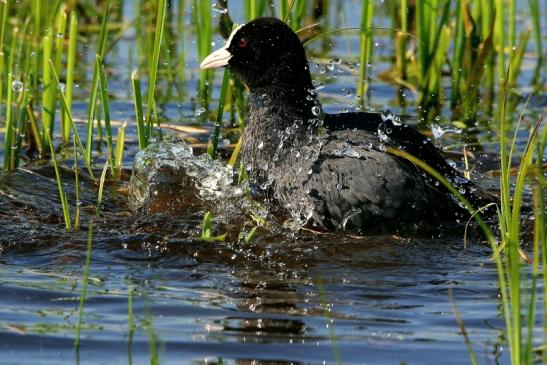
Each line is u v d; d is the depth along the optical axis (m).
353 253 9.10
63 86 12.92
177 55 16.47
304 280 8.34
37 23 12.88
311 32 16.77
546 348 6.34
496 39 14.96
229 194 10.60
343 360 6.57
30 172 11.39
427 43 14.05
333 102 14.54
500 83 14.12
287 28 10.62
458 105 14.56
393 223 9.61
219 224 9.87
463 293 7.98
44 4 14.59
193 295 7.89
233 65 10.84
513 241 7.07
